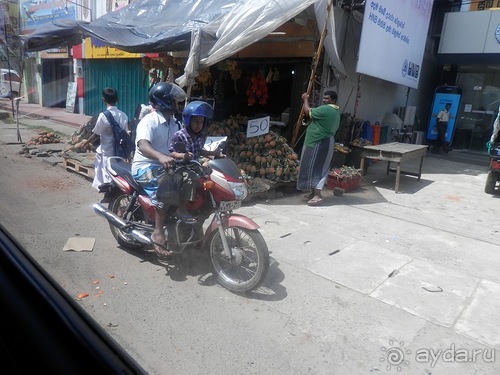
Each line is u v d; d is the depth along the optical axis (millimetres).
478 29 12500
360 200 6711
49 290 1630
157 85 3650
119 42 6730
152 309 3102
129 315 2963
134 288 3367
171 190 3301
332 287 3676
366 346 2871
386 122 11281
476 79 13469
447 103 13000
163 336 2791
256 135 6676
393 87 11594
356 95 9039
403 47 9578
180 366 2523
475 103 13586
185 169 3375
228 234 3631
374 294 3590
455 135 13953
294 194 6762
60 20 5312
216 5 6973
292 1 5699
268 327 3023
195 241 3584
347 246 4633
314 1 5863
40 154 5320
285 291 3557
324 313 3250
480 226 5762
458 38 12906
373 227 5352
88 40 8844
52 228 3732
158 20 7426
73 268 3262
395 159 7402
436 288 3746
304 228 5121
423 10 10117
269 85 8820
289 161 6512
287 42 7734
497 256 4637
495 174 7543
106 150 5078
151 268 3775
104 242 4078
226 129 7402
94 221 4383
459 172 10008
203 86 8750
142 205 3766
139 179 3619
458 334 3059
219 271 3574
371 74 8383
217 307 3236
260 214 5566
